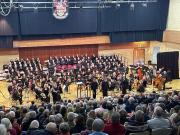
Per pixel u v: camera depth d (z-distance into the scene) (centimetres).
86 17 3456
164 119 768
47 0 3281
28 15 3250
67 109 995
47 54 3562
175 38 3522
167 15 3656
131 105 1198
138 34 3728
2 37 3253
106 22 3547
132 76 2789
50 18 3328
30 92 2528
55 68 3022
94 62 3269
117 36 3653
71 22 3409
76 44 3569
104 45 3775
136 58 3947
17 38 3331
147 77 2869
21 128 874
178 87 2877
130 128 731
